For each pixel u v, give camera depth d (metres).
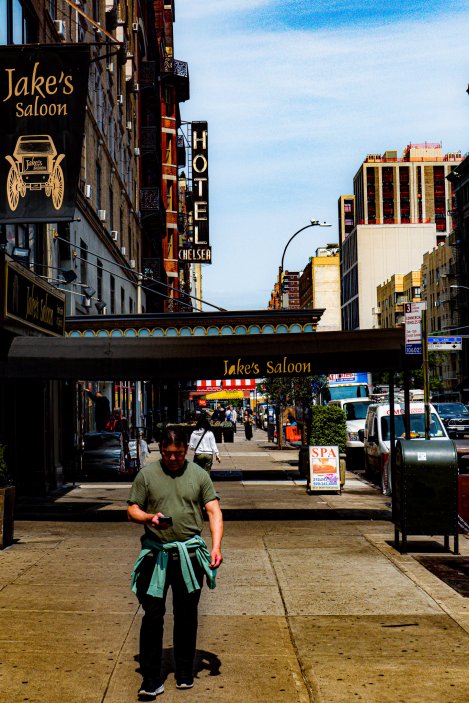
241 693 5.67
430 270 125.12
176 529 5.75
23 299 14.69
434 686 5.77
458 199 107.19
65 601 8.23
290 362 14.33
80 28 26.62
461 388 97.88
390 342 14.18
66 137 12.52
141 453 24.23
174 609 5.84
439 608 7.98
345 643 6.83
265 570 9.88
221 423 49.56
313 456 19.44
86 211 26.70
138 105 48.25
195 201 75.38
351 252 187.38
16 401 19.31
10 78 12.61
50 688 5.73
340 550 11.28
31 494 19.22
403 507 10.97
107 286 32.44
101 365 14.21
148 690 5.55
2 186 12.46
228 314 26.14
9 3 17.19
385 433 22.64
